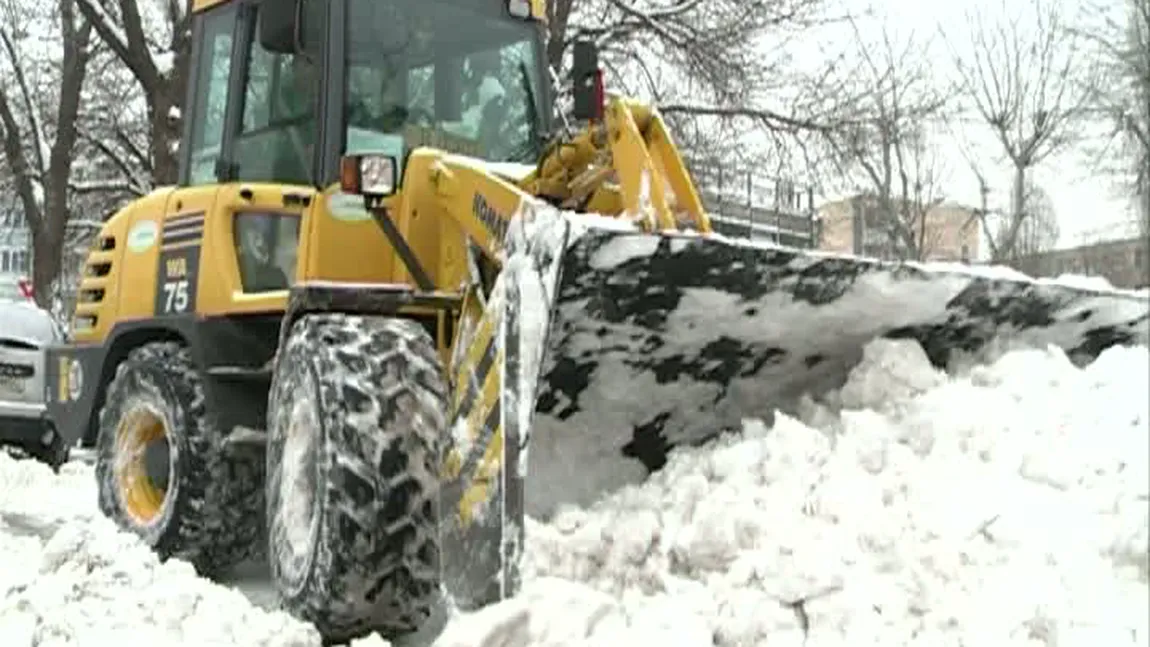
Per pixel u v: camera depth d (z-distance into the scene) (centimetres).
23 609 454
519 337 388
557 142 475
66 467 1011
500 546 382
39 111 2003
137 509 588
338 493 408
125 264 630
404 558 412
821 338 437
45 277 1905
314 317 446
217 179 591
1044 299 455
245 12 584
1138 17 1853
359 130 529
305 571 426
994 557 355
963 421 401
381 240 514
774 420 428
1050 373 426
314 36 531
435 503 416
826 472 385
